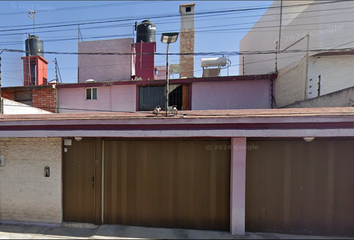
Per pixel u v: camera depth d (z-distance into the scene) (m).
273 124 3.08
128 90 7.69
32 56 8.59
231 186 3.49
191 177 3.68
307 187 3.47
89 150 3.88
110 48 8.88
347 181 3.38
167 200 3.71
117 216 3.80
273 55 8.69
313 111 3.40
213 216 3.63
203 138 3.66
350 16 5.76
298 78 6.06
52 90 7.79
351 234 3.35
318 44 6.41
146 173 3.76
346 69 5.56
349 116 2.89
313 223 3.44
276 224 3.51
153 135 3.27
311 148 3.47
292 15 8.48
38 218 3.91
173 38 3.59
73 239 3.41
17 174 3.96
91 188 3.87
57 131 3.43
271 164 3.54
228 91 7.28
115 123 3.34
